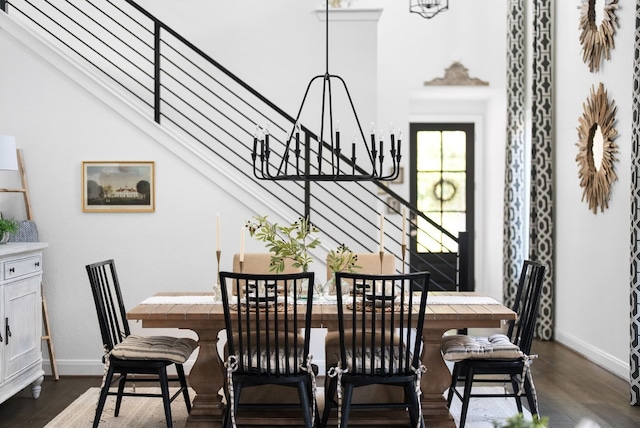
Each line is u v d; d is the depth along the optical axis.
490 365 4.11
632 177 4.79
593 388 5.24
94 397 4.98
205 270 5.55
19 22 5.50
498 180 8.66
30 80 5.49
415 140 9.17
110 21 6.83
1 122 5.50
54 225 5.53
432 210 9.16
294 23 6.91
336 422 4.44
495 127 8.75
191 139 6.82
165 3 6.89
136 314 4.12
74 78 5.49
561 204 6.84
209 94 6.87
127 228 5.55
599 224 5.90
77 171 5.52
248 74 6.91
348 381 3.93
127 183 5.53
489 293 8.99
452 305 4.39
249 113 6.89
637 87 4.73
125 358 4.09
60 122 5.50
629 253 5.33
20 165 5.47
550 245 6.98
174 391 5.19
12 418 4.53
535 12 6.99
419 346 3.94
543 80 6.98
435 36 8.43
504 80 8.40
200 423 4.30
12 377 4.62
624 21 5.37
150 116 5.59
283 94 6.91
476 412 4.68
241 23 6.91
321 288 4.59
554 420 4.50
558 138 6.90
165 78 6.84
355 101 6.86
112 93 5.50
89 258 5.54
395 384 4.01
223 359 4.76
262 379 3.88
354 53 6.86
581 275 6.32
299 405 4.07
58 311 5.54
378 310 4.14
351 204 6.85
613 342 5.68
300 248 4.54
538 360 6.13
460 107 9.12
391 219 8.78
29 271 4.96
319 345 5.67
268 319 3.98
